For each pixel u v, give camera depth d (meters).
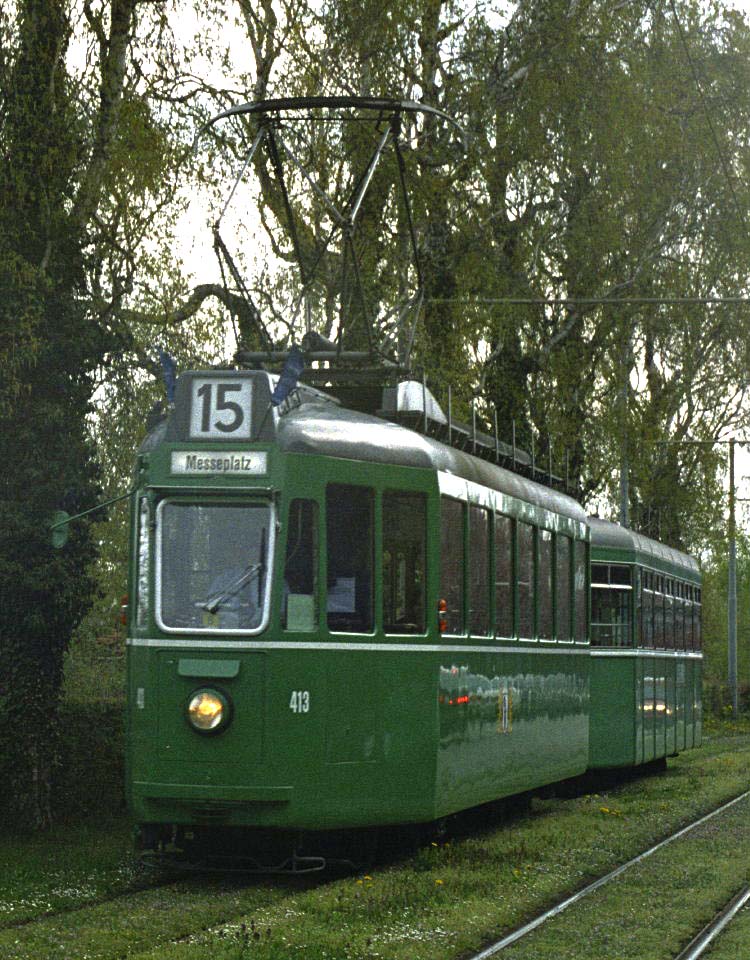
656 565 26.06
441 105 27.23
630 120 28.47
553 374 30.17
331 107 17.20
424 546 14.02
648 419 32.53
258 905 11.60
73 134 17.48
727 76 31.75
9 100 17.05
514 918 11.23
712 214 32.41
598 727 23.44
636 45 29.45
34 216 17.28
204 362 21.78
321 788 12.78
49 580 16.80
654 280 31.27
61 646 17.31
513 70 27.86
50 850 15.09
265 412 12.86
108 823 17.52
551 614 18.75
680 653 28.38
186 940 9.98
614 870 14.12
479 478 15.74
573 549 19.97
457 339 26.58
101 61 18.47
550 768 18.53
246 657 12.58
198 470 12.83
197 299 22.73
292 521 12.81
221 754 12.53
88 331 17.31
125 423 19.78
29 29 17.20
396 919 10.88
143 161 19.44
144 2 19.45
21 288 16.62
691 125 31.22
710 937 10.61
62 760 17.97
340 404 14.84
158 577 12.78
